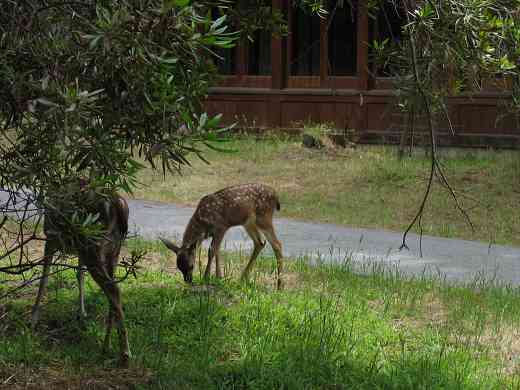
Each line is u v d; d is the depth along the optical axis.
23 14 5.13
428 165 21.53
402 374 7.54
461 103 23.12
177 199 18.44
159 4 4.40
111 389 6.79
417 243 14.88
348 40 25.05
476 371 7.91
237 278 10.92
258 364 7.41
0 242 12.23
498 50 6.12
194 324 8.45
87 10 5.03
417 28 6.15
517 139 22.77
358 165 21.81
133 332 8.13
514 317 9.97
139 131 4.91
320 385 7.26
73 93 4.41
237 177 21.00
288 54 25.44
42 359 7.29
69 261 10.30
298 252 13.46
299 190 19.80
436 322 9.65
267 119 25.66
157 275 10.62
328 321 8.73
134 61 4.65
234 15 7.61
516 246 15.02
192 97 4.95
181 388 6.90
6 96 4.91
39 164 4.92
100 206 7.18
